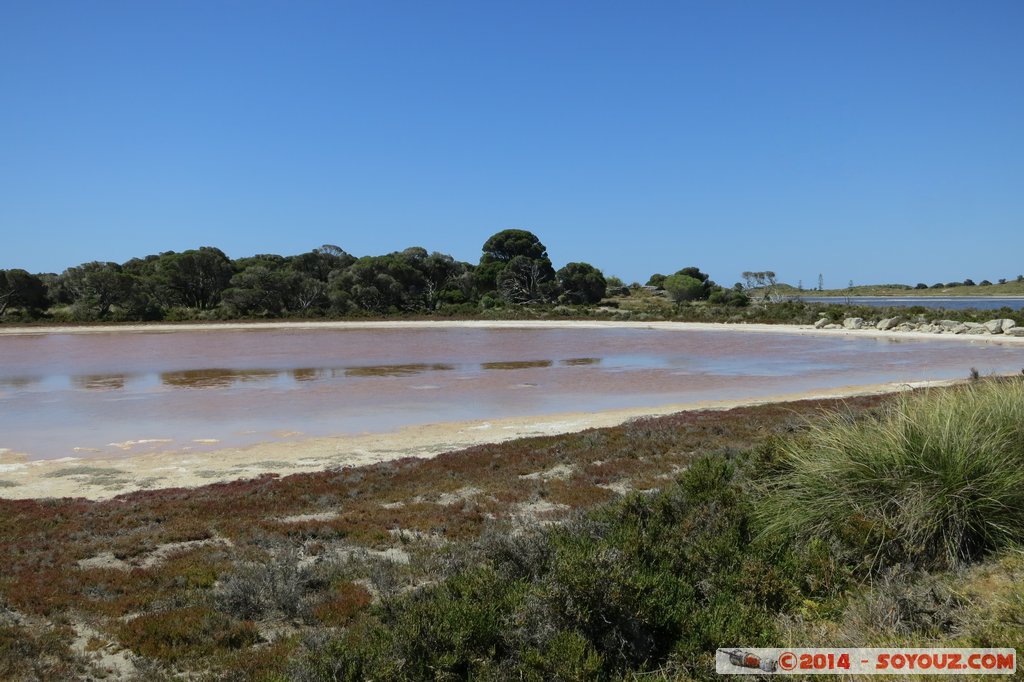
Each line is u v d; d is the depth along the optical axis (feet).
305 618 22.63
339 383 99.04
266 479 43.65
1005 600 15.56
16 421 69.97
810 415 56.44
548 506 35.78
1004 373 99.19
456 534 31.30
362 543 30.76
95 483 44.60
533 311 294.66
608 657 15.43
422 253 350.02
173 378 106.93
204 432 63.46
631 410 71.87
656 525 22.85
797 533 21.17
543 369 115.44
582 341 178.29
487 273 357.61
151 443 58.54
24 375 112.27
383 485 41.24
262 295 285.84
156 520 35.32
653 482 38.52
